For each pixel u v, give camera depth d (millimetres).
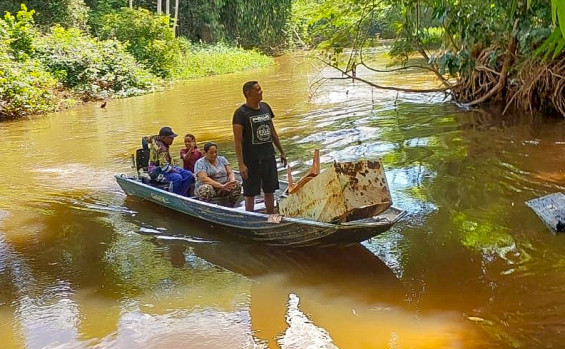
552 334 3949
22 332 4359
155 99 18375
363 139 10430
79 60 19531
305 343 4027
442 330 4094
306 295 4770
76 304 4781
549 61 10984
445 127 11102
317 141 10461
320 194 5117
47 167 9602
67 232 6500
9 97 15289
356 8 12086
